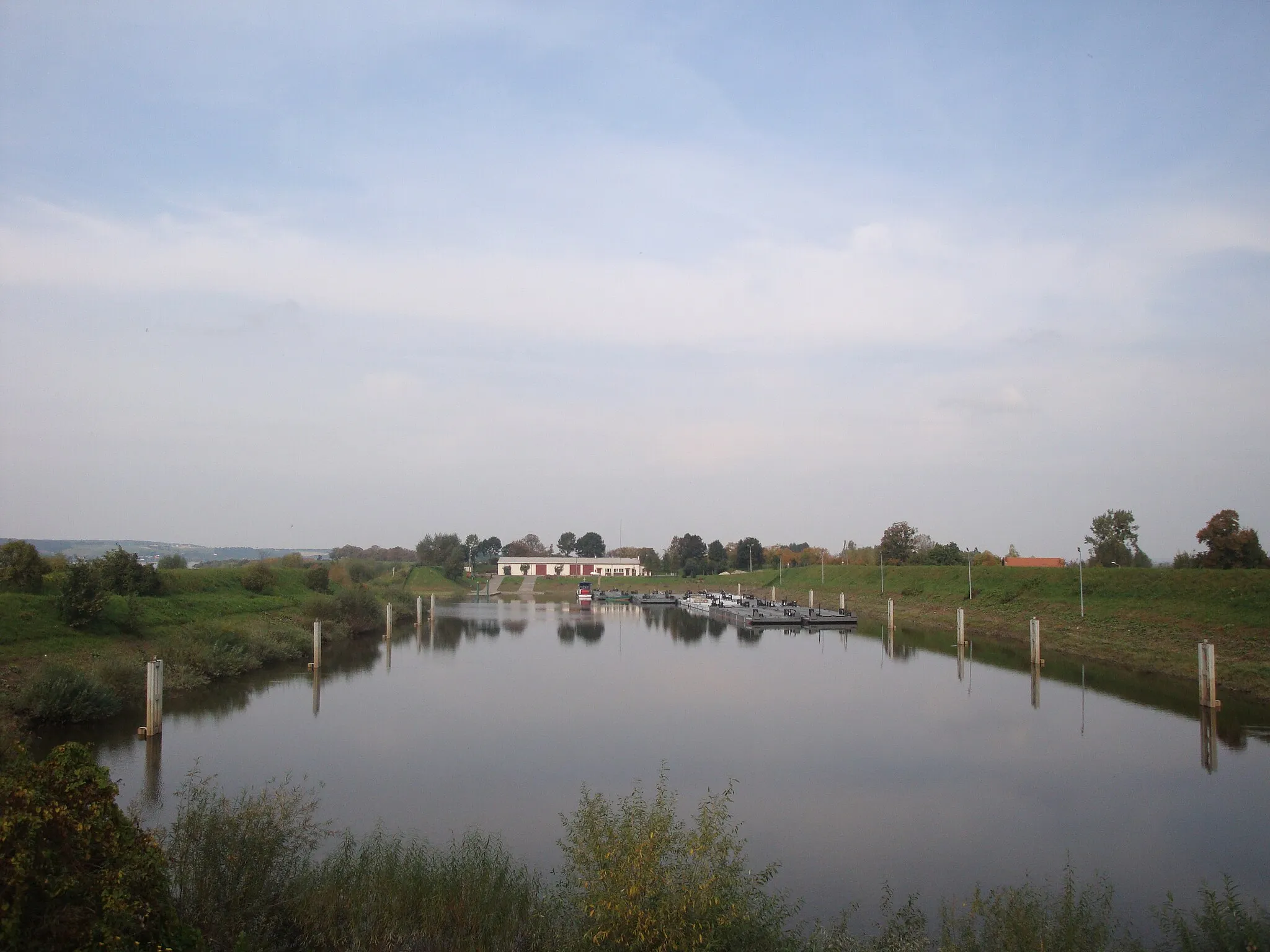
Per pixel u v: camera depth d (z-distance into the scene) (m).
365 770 27.53
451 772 27.47
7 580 44.69
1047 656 54.66
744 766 28.50
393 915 13.72
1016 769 28.14
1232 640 48.75
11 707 31.05
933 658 55.94
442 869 15.84
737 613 94.38
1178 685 43.25
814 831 22.23
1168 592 60.62
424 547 182.88
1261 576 55.12
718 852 12.91
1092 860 20.34
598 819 14.14
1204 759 29.22
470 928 13.77
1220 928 13.59
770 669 51.53
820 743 31.73
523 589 157.75
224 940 12.09
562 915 13.80
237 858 13.23
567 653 60.75
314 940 13.30
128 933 8.76
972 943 13.34
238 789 24.84
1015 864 20.05
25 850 8.53
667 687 44.66
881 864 20.00
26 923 8.45
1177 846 21.22
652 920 10.88
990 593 80.44
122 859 9.18
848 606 102.81
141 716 34.31
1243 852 20.81
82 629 42.16
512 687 44.69
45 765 9.32
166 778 25.95
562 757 29.52
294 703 39.22
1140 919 16.84
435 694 42.25
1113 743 31.53
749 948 11.66
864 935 15.90
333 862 16.55
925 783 26.50
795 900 17.89
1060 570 75.69
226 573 71.81
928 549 131.75
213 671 44.66
